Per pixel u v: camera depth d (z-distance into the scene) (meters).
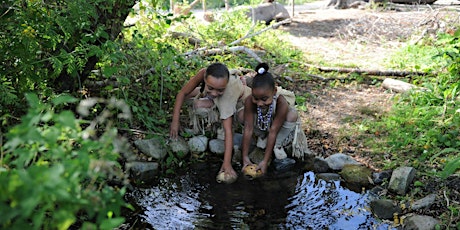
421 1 12.87
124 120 4.69
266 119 4.33
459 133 4.58
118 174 2.19
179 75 5.34
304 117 5.40
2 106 3.70
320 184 4.16
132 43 5.18
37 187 1.57
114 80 5.05
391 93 6.16
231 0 13.69
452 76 5.54
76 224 3.32
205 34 7.41
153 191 4.02
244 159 4.35
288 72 6.70
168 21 5.04
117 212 1.96
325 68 7.05
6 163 2.14
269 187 4.10
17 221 1.75
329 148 4.73
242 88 4.46
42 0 3.89
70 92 4.70
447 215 3.52
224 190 4.05
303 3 16.23
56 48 4.27
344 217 3.67
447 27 8.84
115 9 4.52
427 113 5.07
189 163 4.49
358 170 4.23
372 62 7.61
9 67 3.91
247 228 3.53
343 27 10.04
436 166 4.16
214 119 4.68
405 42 8.80
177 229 3.49
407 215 3.61
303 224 3.59
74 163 1.83
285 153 4.52
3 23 3.73
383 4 12.52
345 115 5.47
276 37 8.46
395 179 3.94
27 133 1.81
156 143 4.49
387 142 4.70
